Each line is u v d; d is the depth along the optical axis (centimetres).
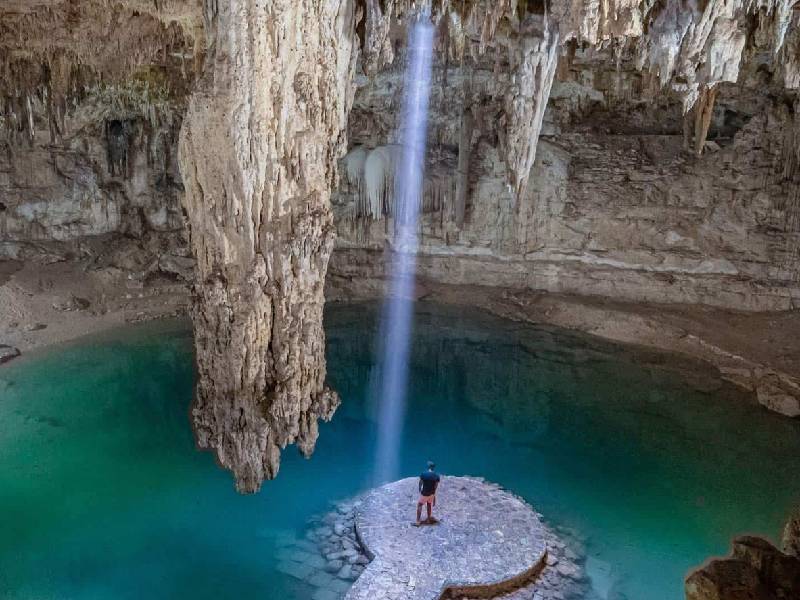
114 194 1883
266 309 714
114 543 927
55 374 1438
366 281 1952
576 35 824
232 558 902
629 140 1772
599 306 1722
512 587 853
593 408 1349
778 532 941
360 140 1922
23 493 1031
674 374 1462
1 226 1741
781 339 1478
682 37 839
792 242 1561
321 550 923
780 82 1483
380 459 1167
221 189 673
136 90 1633
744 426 1248
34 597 816
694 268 1681
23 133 1698
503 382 1484
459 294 1903
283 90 666
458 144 1858
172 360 1526
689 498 1039
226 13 624
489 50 1559
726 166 1639
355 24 752
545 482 1095
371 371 1545
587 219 1783
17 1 1003
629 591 843
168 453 1170
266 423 730
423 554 891
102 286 1747
